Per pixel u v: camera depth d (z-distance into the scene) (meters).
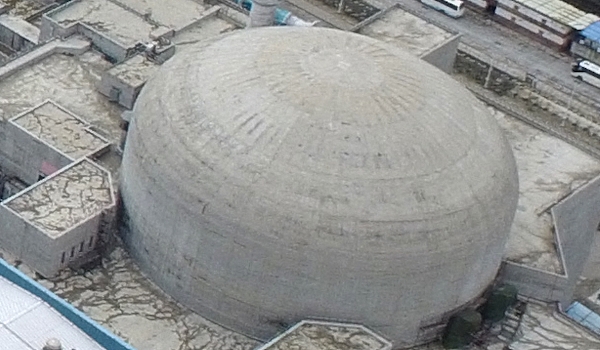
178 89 95.38
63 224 93.38
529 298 100.44
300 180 88.94
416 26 122.69
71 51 115.25
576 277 116.62
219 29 124.38
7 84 109.81
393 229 88.75
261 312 90.75
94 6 121.00
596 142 141.62
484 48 152.62
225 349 90.94
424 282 90.69
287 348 87.75
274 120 91.12
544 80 149.75
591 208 111.81
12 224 93.69
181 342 90.94
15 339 81.94
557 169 110.50
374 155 90.31
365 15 153.50
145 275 95.06
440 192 90.69
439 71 100.94
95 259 95.81
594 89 150.25
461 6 156.50
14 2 134.75
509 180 95.94
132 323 91.56
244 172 89.38
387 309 90.94
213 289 91.31
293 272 88.69
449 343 94.75
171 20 122.56
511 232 103.06
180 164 91.12
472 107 98.31
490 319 97.38
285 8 151.50
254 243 88.56
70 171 98.00
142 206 93.69
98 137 104.25
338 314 90.44
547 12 154.75
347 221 88.31
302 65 94.94
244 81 93.69
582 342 97.62
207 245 90.12
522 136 113.75
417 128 92.56
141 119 95.75
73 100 109.75
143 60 112.25
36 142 102.44
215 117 92.00
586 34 153.12
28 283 86.81
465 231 91.06
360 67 95.75
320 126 90.94
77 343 83.12
